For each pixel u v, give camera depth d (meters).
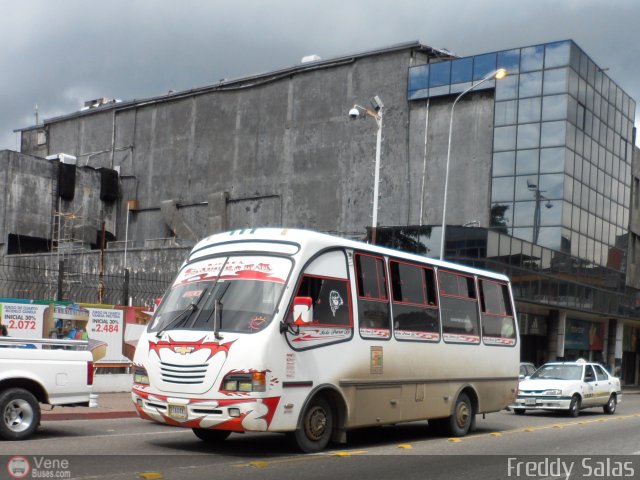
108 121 57.06
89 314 21.22
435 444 14.05
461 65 43.50
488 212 42.47
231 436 13.77
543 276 40.22
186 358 11.19
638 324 56.03
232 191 50.25
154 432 14.30
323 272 12.22
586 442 15.23
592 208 45.75
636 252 54.62
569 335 46.97
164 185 53.50
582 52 43.38
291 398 11.27
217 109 51.69
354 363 12.50
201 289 11.97
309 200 46.97
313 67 47.59
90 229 52.44
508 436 16.00
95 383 21.09
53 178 51.03
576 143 43.00
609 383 25.12
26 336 19.64
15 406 12.34
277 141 48.75
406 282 14.16
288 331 11.35
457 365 15.35
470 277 16.30
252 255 12.05
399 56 45.00
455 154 43.34
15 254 44.88
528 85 42.41
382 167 44.72
